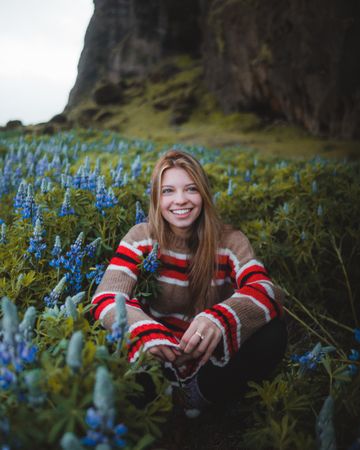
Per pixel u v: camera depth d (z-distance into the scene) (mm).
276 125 21359
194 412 1894
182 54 32469
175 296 2072
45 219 2438
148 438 1120
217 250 2047
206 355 1677
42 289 2072
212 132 21297
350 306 3143
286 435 1512
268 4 19203
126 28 37594
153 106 26969
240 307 1762
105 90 29031
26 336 1204
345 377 1584
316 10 16891
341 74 16719
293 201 3457
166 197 2012
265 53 20156
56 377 1104
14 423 1050
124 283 1891
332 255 3348
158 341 1596
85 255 2293
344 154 14625
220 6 23516
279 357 1873
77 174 2988
